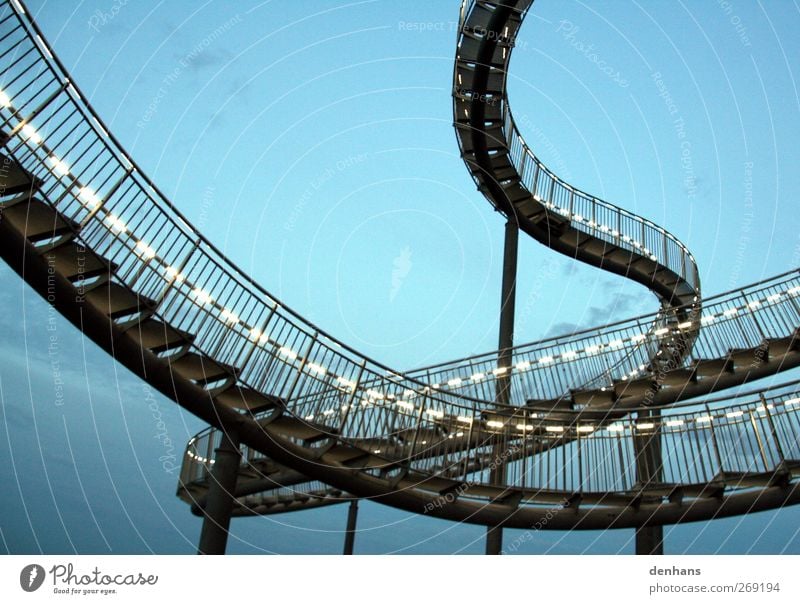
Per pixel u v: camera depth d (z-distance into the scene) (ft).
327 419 44.86
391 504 43.47
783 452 41.01
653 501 44.96
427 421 45.34
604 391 53.72
